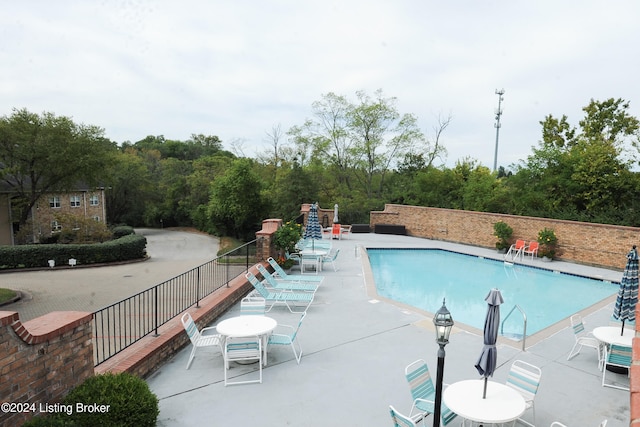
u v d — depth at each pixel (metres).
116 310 11.39
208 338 6.63
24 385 3.89
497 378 6.20
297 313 9.06
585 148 20.31
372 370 6.36
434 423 4.12
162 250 30.72
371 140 34.16
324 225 24.20
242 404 5.35
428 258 17.52
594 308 10.05
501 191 21.89
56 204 34.72
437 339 4.03
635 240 14.12
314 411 5.20
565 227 16.02
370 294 10.54
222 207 35.44
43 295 14.43
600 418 5.18
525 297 12.36
